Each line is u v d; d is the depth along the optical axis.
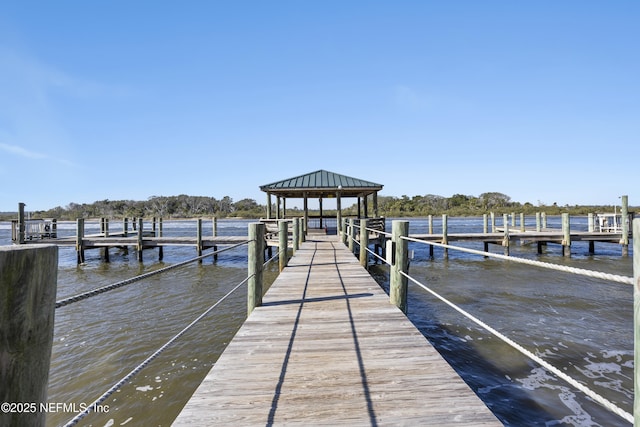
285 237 7.24
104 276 11.95
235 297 8.62
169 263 14.65
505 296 8.26
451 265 13.40
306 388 2.11
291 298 4.42
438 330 5.90
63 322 6.69
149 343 5.60
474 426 1.71
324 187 14.43
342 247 10.95
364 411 1.85
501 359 4.71
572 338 5.46
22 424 0.86
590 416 3.43
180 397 3.99
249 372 2.33
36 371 0.90
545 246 19.34
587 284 9.54
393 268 4.08
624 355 4.82
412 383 2.17
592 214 19.38
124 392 4.10
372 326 3.31
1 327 0.82
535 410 3.54
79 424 3.49
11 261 0.84
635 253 0.99
